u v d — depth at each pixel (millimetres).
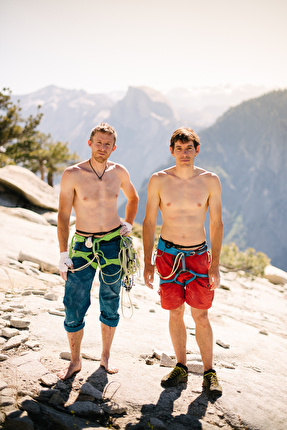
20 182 11656
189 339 4008
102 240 2924
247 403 2760
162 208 3094
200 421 2492
